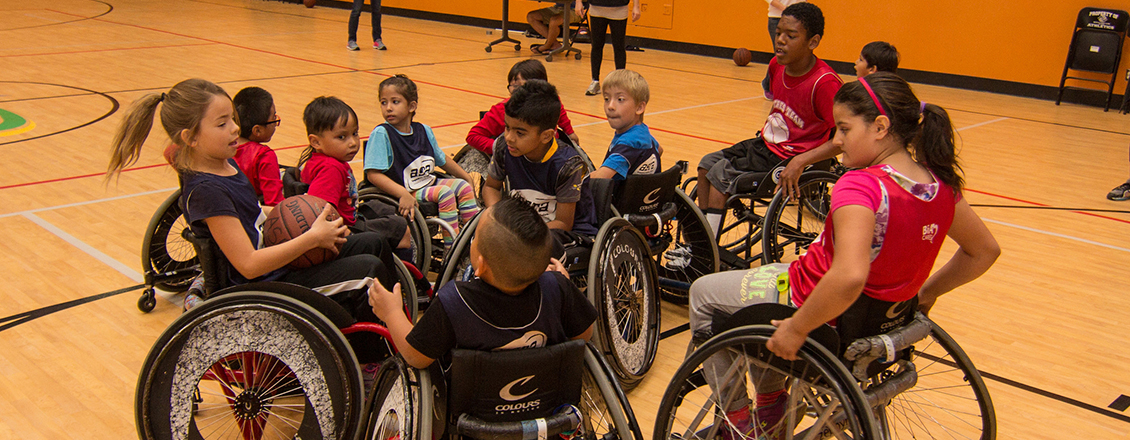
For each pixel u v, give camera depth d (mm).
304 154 3125
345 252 2434
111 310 3193
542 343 1861
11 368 2707
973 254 2014
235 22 14781
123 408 2500
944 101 9203
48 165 5297
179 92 2135
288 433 2416
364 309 2332
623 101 3037
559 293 1900
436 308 1770
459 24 15688
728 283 2139
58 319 3092
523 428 1804
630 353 2730
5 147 5723
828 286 1636
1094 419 2586
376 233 2551
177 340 2029
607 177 2930
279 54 10961
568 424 1857
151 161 5527
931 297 2139
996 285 3756
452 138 6324
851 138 1808
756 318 1927
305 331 2086
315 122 2758
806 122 3609
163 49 11047
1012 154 6586
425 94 8266
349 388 2078
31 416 2428
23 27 12992
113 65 9562
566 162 2744
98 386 2621
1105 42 8672
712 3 12219
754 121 7492
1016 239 4465
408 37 13547
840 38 10984
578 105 8039
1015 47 9578
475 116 7242
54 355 2814
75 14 15203
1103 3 8875
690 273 3484
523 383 1808
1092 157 6531
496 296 1779
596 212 2898
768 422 2176
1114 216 4930
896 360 2029
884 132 1760
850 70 11016
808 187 3680
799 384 1984
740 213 3824
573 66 10852
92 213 4355
